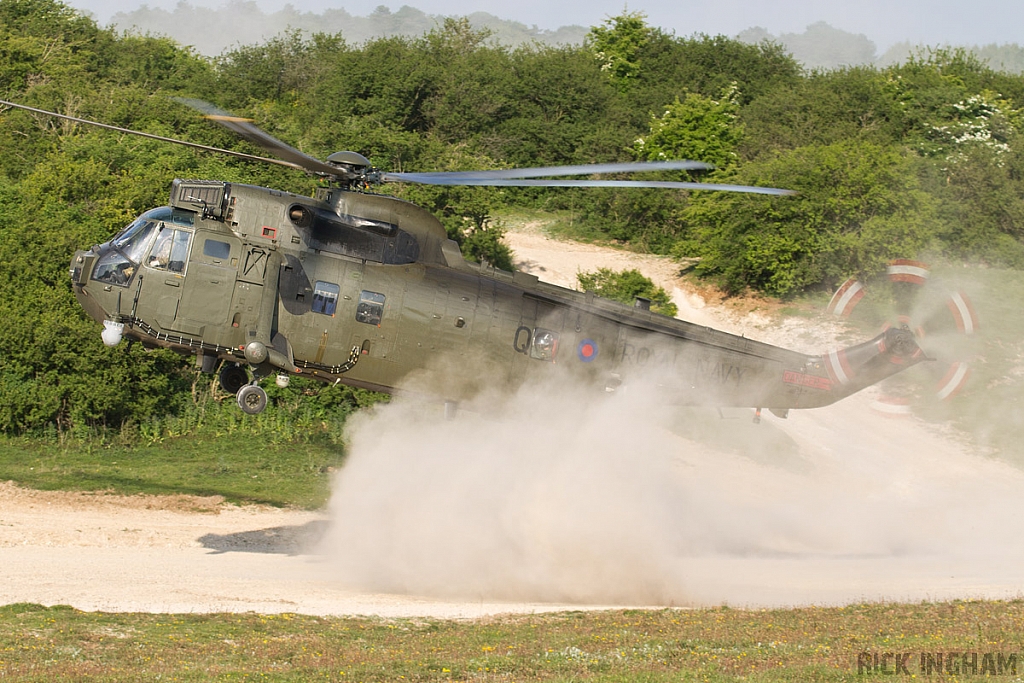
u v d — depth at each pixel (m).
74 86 161.12
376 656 41.03
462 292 56.22
